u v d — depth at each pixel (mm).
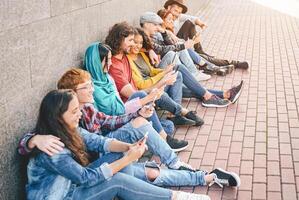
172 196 3697
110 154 3717
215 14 14438
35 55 3943
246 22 13078
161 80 5480
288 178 4559
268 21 13234
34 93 3936
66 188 3320
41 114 3303
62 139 3291
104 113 4656
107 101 4664
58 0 4465
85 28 5316
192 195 3789
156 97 4848
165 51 6613
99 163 3654
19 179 3668
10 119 3506
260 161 4914
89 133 3799
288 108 6441
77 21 5031
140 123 4242
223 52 9695
